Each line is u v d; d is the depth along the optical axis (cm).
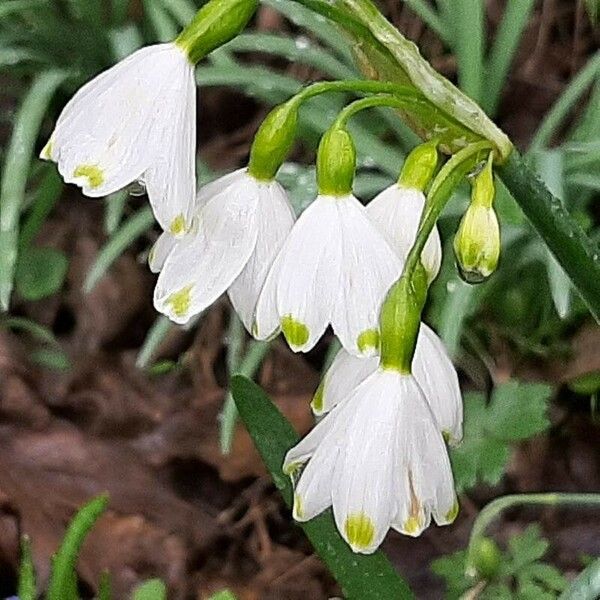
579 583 24
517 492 36
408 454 18
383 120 39
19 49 42
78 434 39
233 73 36
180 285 19
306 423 38
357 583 23
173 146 18
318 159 19
